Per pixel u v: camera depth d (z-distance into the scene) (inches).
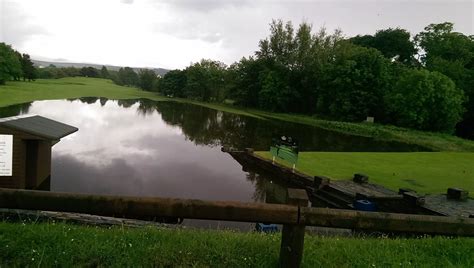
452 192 696.4
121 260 148.3
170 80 4596.5
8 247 149.9
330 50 2736.2
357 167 995.9
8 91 2829.7
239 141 1549.0
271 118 2600.9
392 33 3137.3
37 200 130.2
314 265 152.8
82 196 130.6
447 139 1836.9
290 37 2940.5
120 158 1012.5
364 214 135.3
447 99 1980.8
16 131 547.2
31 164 597.6
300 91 2923.2
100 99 3184.1
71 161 919.0
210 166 1026.7
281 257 136.2
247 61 3302.2
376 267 160.1
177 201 131.1
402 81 2095.2
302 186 832.9
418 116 2028.8
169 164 1003.3
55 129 640.4
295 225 132.7
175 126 1866.4
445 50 2669.8
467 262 168.2
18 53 4119.1
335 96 2532.0
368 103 2372.0
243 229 499.8
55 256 147.0
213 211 131.1
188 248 160.9
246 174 967.0
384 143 1729.8
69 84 4859.7
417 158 1165.1
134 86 6550.2
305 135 1871.3
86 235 170.1
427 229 140.3
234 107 3371.1
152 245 163.0
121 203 130.9
